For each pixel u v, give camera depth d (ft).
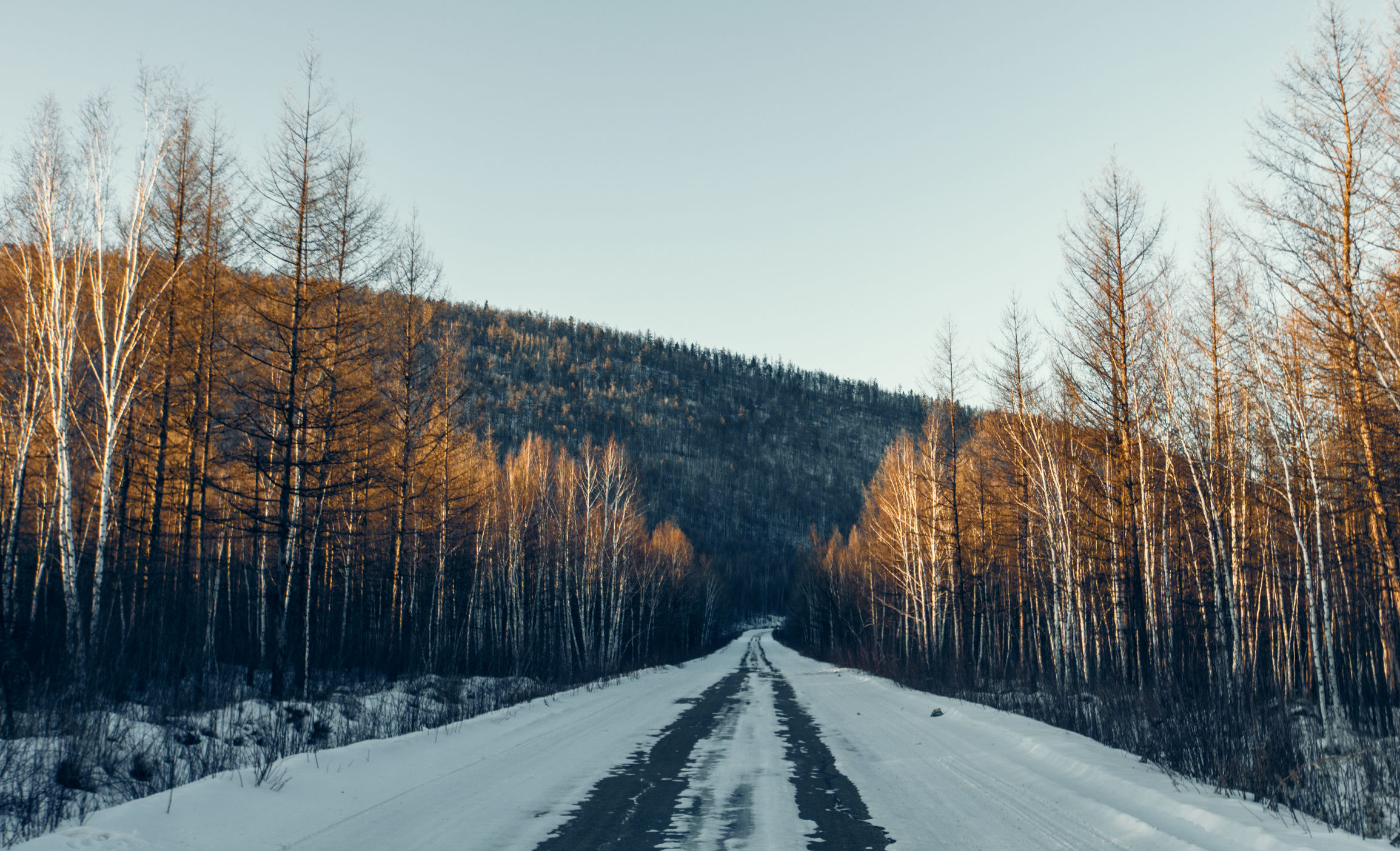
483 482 113.91
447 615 109.19
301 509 61.82
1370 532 51.88
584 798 26.02
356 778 28.14
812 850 19.54
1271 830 19.60
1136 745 34.12
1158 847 19.51
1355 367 41.70
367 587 98.48
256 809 22.58
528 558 130.82
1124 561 61.87
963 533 97.76
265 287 58.18
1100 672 68.03
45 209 50.60
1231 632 53.67
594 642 151.43
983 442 92.94
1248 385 53.47
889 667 103.81
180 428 62.34
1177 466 63.05
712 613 313.12
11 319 55.42
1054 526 77.30
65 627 51.26
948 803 25.27
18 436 59.21
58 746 28.32
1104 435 61.57
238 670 71.20
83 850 17.61
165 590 66.95
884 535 121.29
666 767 32.45
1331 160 44.42
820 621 243.40
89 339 57.52
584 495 150.41
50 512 63.36
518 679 84.58
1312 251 44.39
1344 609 60.54
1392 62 40.32
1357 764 27.53
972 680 73.36
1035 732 39.63
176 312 59.47
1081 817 23.12
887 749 37.91
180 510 62.90
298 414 59.62
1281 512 56.39
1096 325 60.64
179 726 37.01
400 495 77.20
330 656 79.92
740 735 43.32
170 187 59.88
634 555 177.68
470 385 89.35
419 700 56.54
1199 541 72.79
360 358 61.62
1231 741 29.55
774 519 638.94
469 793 26.71
